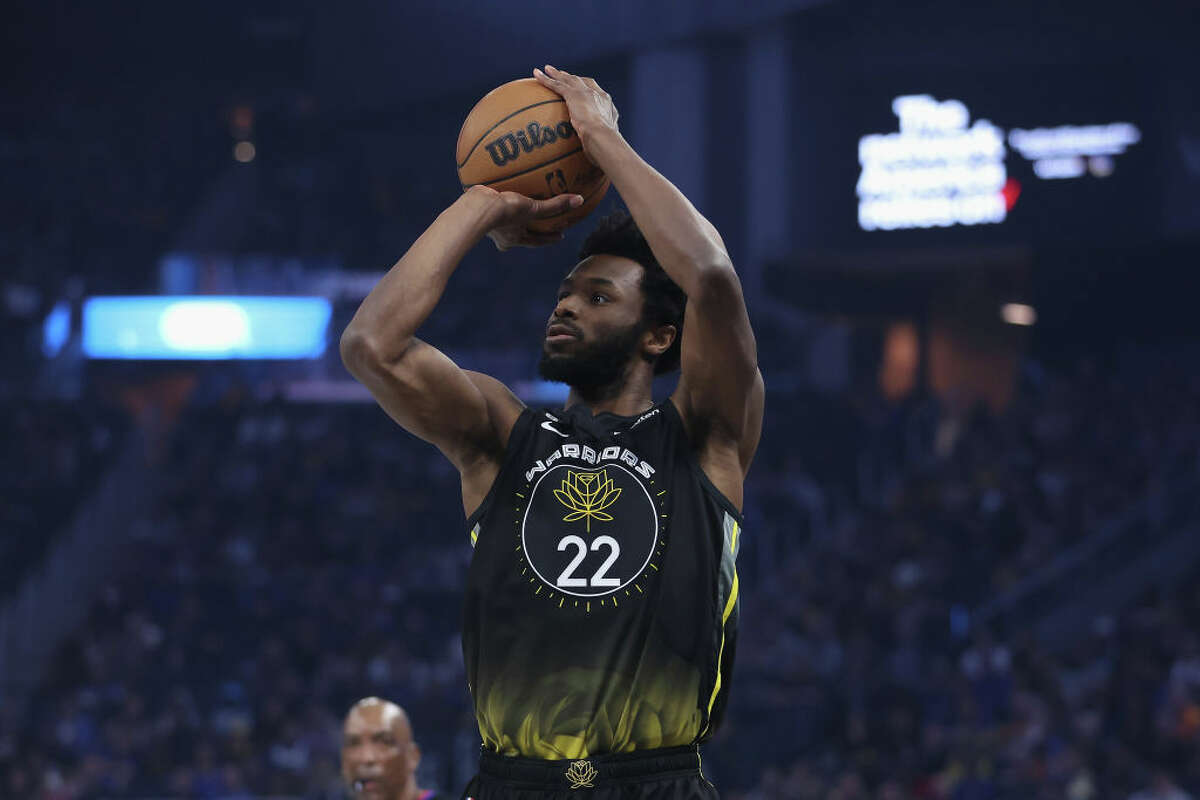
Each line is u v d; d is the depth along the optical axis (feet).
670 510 9.75
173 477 86.99
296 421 94.17
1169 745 45.34
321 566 75.51
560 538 9.68
